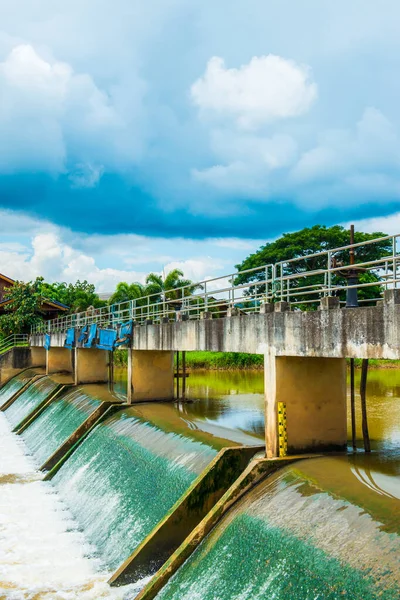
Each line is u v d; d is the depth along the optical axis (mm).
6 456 29172
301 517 11875
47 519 19750
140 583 14500
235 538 12781
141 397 28328
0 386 57625
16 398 47000
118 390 35938
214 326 19078
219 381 45062
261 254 60969
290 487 13312
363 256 53969
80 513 20062
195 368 58312
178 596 12719
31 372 55031
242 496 14242
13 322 66938
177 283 61188
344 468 14062
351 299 12688
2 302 69250
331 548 10492
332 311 12836
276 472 14469
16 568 15852
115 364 61156
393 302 10945
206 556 13109
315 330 13453
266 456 15828
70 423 29891
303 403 15609
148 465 19203
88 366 39219
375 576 9297
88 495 20703
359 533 10477
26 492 22797
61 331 45906
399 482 12844
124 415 25688
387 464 14516
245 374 52938
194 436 19812
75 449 25312
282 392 15352
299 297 55125
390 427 21312
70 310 76000
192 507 15109
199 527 13898
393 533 10016
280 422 15297
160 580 13344
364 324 11797
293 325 14344
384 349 11180
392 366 51031
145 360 28484
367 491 12148
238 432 20984
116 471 20531
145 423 23281
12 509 20719
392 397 30312
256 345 16266
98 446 23812
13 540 17828
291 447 15484
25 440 33281
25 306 67125
